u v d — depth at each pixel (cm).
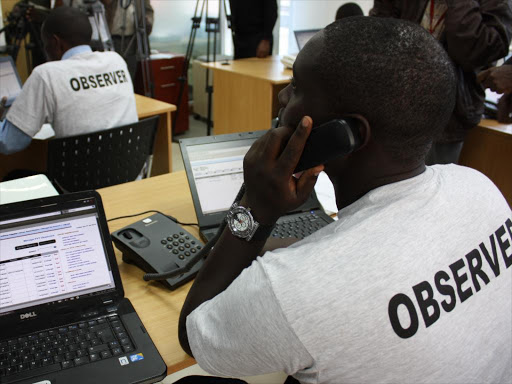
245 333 61
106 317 95
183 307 82
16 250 94
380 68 58
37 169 275
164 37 500
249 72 362
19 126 200
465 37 198
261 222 75
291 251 64
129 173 222
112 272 100
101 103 211
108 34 359
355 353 57
